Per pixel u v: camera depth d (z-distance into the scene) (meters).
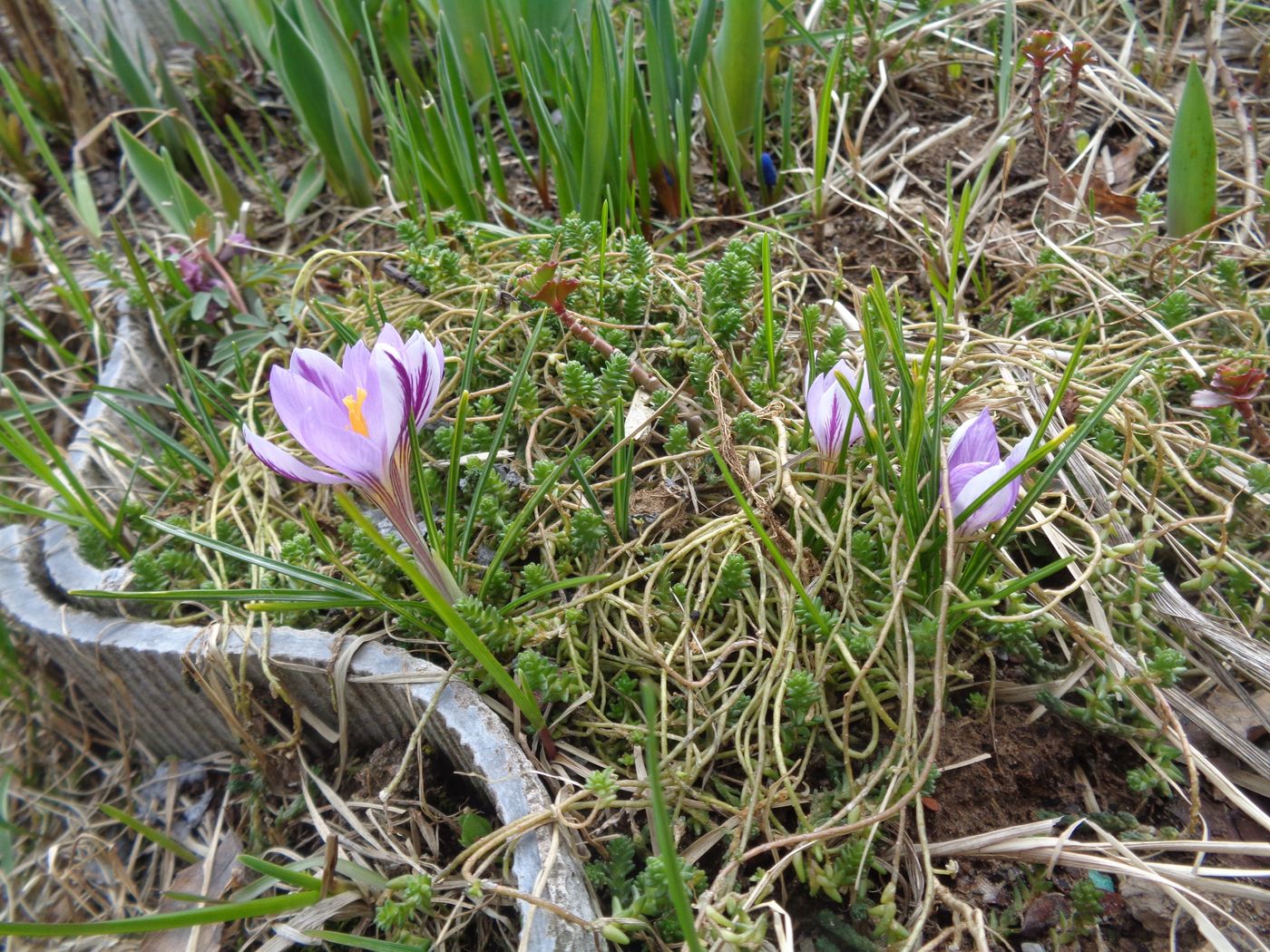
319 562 0.32
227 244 0.44
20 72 0.54
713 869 0.25
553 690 0.26
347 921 0.27
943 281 0.42
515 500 0.32
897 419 0.30
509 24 0.46
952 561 0.24
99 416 0.40
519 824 0.24
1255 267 0.42
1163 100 0.48
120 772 0.35
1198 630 0.28
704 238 0.45
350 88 0.50
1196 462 0.32
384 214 0.47
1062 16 0.53
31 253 0.50
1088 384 0.34
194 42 0.56
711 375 0.31
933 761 0.24
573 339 0.36
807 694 0.25
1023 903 0.25
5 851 0.34
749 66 0.45
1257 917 0.24
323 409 0.22
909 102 0.51
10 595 0.33
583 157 0.41
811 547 0.30
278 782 0.31
